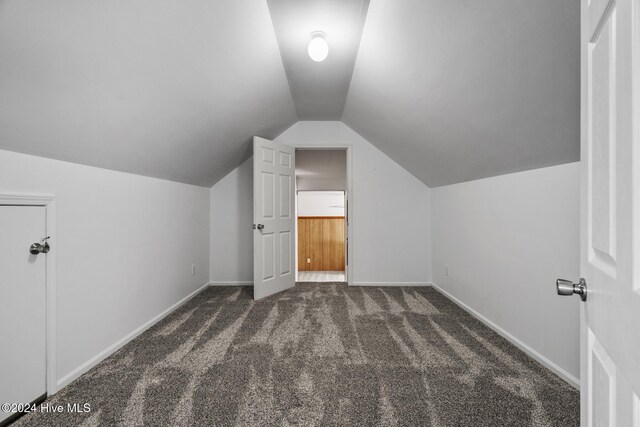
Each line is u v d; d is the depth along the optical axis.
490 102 1.84
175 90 2.00
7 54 1.14
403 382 1.83
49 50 1.22
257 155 3.61
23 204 1.56
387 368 1.99
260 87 2.80
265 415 1.54
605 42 0.62
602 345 0.65
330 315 3.02
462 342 2.38
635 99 0.49
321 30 2.19
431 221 4.26
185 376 1.90
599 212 0.66
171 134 2.43
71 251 1.87
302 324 2.77
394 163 4.31
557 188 1.90
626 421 0.52
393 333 2.56
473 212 3.01
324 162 5.46
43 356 1.67
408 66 2.17
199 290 3.92
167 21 1.51
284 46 2.41
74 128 1.65
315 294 3.81
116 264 2.29
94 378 1.88
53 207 1.74
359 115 3.66
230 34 1.92
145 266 2.69
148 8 1.38
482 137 2.22
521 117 1.75
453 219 3.50
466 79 1.84
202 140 2.94
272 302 3.47
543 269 2.02
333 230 7.10
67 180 1.84
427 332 2.58
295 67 2.76
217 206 4.35
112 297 2.24
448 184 3.65
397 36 1.99
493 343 2.36
